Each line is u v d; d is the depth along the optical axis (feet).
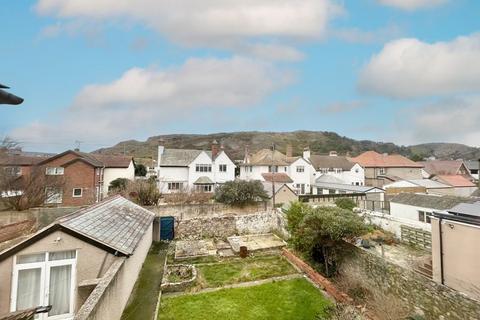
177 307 37.93
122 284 32.12
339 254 49.60
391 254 54.54
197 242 70.28
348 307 35.88
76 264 29.89
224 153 143.54
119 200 58.80
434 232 40.42
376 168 184.34
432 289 34.47
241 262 56.39
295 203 64.59
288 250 60.39
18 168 94.12
